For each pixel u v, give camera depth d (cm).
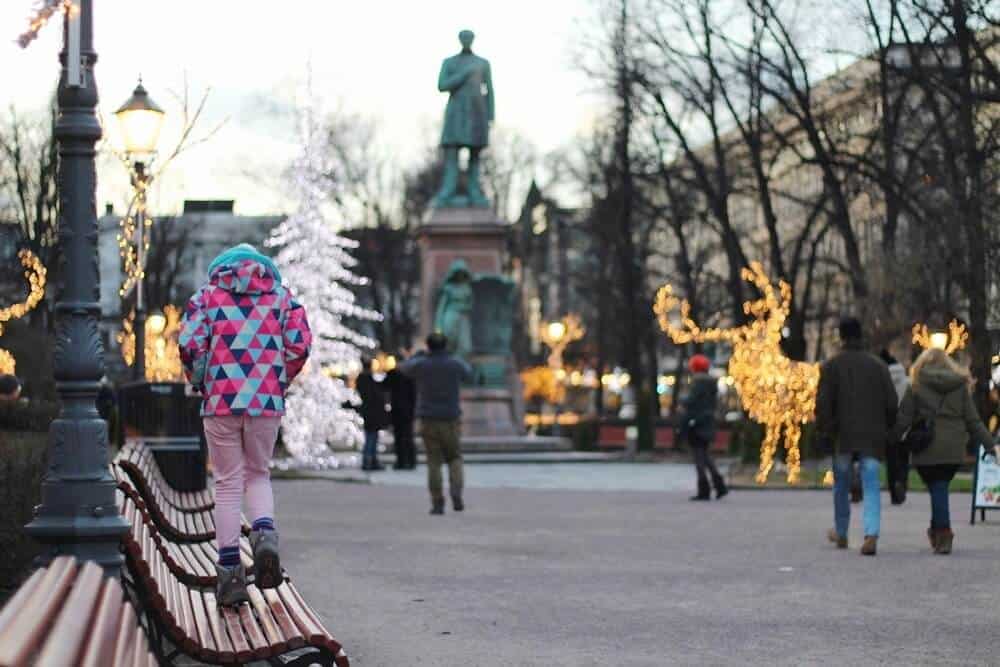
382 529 2408
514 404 5747
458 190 5847
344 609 1498
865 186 5297
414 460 4525
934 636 1325
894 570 1820
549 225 10438
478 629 1369
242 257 1162
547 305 11875
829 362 2044
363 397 4428
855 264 5003
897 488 2983
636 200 6731
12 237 5894
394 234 9694
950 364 2000
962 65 4247
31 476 1459
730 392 9262
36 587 585
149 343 5116
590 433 5838
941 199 4766
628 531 2370
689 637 1320
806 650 1252
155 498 1409
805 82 5053
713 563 1903
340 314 4806
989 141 4312
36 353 4084
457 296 5606
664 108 5828
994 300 4441
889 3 4697
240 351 1142
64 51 1190
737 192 6038
